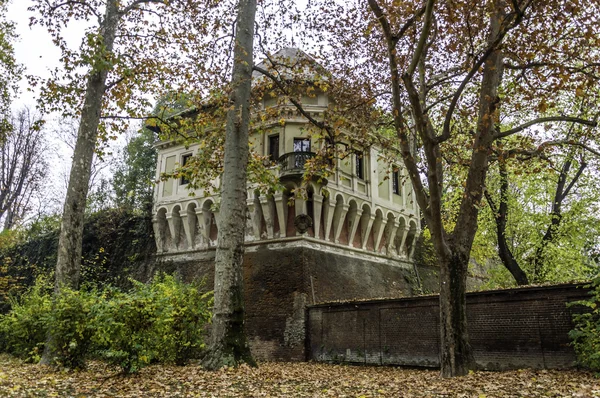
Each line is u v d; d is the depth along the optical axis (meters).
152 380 10.54
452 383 10.79
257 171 20.27
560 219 23.47
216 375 11.67
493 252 28.70
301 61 20.59
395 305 19.31
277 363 20.27
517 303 15.95
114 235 31.55
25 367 13.61
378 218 28.12
